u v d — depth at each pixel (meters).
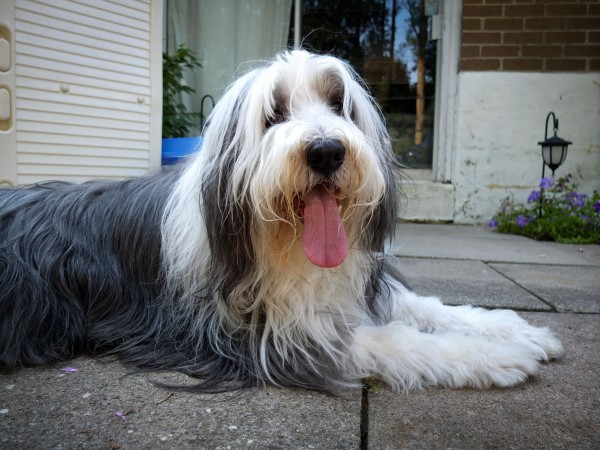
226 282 0.84
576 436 0.63
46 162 1.52
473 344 0.84
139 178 1.12
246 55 2.93
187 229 0.89
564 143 2.56
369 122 0.92
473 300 1.29
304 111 0.85
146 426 0.65
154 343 0.94
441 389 0.78
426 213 2.96
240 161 0.82
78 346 0.97
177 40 2.93
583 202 2.55
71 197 1.11
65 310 0.98
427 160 3.07
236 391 0.77
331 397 0.75
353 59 3.01
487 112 2.89
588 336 1.03
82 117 1.60
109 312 1.01
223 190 0.83
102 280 1.02
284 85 0.87
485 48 2.85
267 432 0.63
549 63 2.84
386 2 2.95
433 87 3.01
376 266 0.98
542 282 1.51
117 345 0.96
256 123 0.82
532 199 2.67
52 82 1.50
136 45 1.74
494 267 1.74
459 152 2.92
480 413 0.70
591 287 1.45
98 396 0.74
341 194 0.82
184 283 0.90
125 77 1.71
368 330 0.90
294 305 0.86
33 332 0.94
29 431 0.63
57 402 0.72
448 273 1.63
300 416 0.68
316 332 0.86
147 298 0.98
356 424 0.66
